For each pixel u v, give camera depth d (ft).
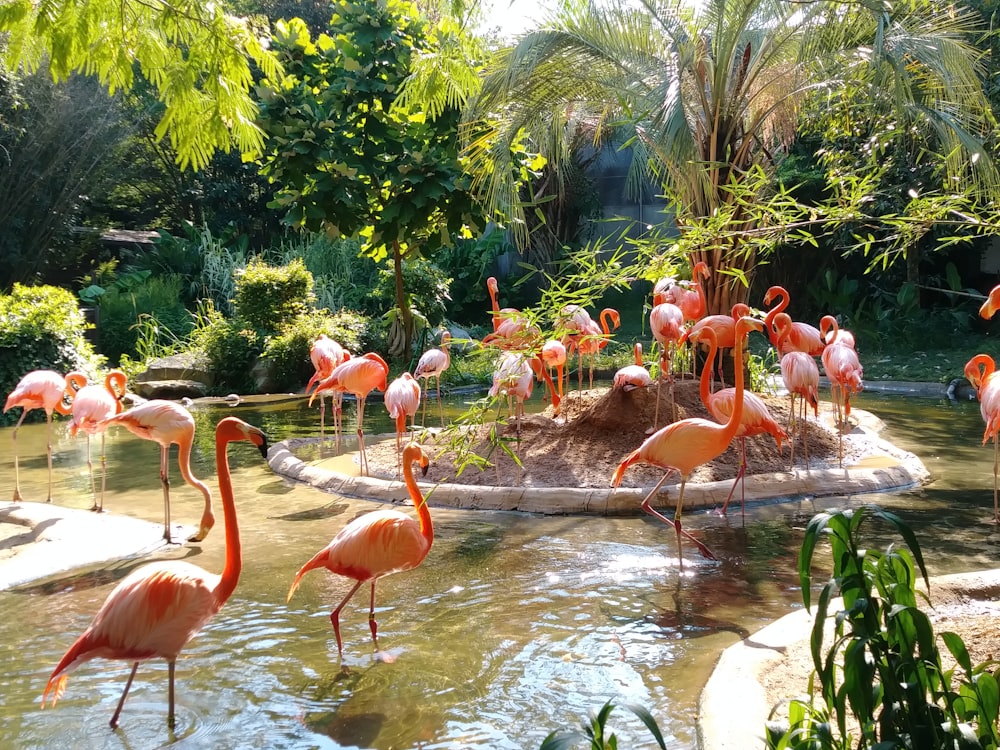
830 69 28.25
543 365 27.37
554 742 6.89
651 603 16.07
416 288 56.95
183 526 21.80
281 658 13.99
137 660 11.55
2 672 13.60
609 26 28.30
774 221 12.54
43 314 44.98
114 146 71.36
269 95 35.19
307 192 36.76
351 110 36.63
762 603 15.96
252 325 52.70
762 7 28.68
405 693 12.66
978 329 63.57
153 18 11.12
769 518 21.83
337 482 25.75
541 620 15.37
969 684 7.86
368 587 17.35
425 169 35.19
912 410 39.65
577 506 22.81
